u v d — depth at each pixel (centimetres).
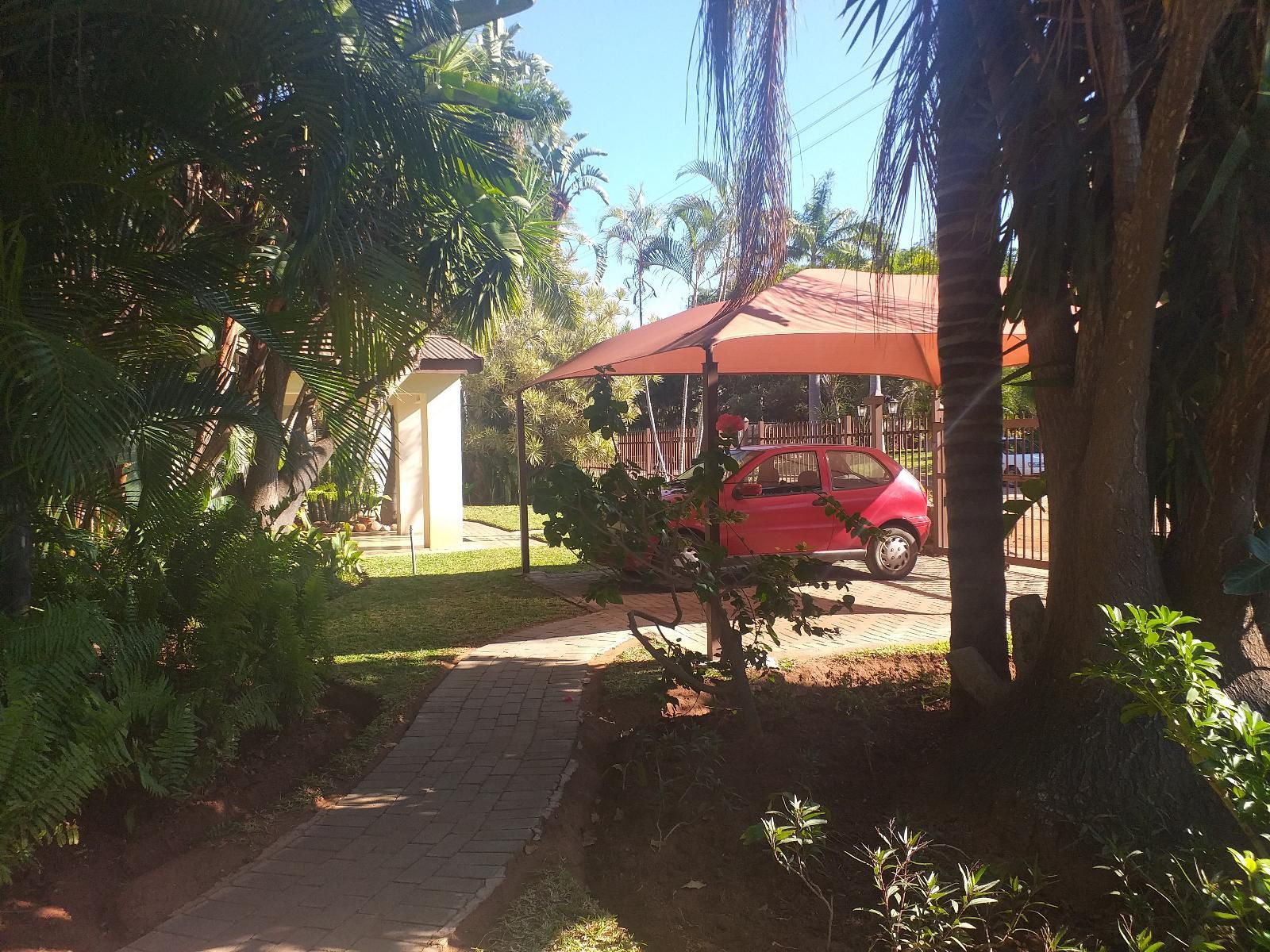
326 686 645
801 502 1061
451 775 474
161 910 345
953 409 463
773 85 435
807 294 714
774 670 511
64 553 498
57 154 418
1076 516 372
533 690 622
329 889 354
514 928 320
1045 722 369
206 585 482
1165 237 337
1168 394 368
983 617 460
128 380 400
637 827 405
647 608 934
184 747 411
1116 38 335
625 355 786
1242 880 262
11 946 313
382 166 509
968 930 293
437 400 1603
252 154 482
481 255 753
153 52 459
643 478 493
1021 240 402
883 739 472
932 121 407
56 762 338
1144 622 252
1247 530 363
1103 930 295
